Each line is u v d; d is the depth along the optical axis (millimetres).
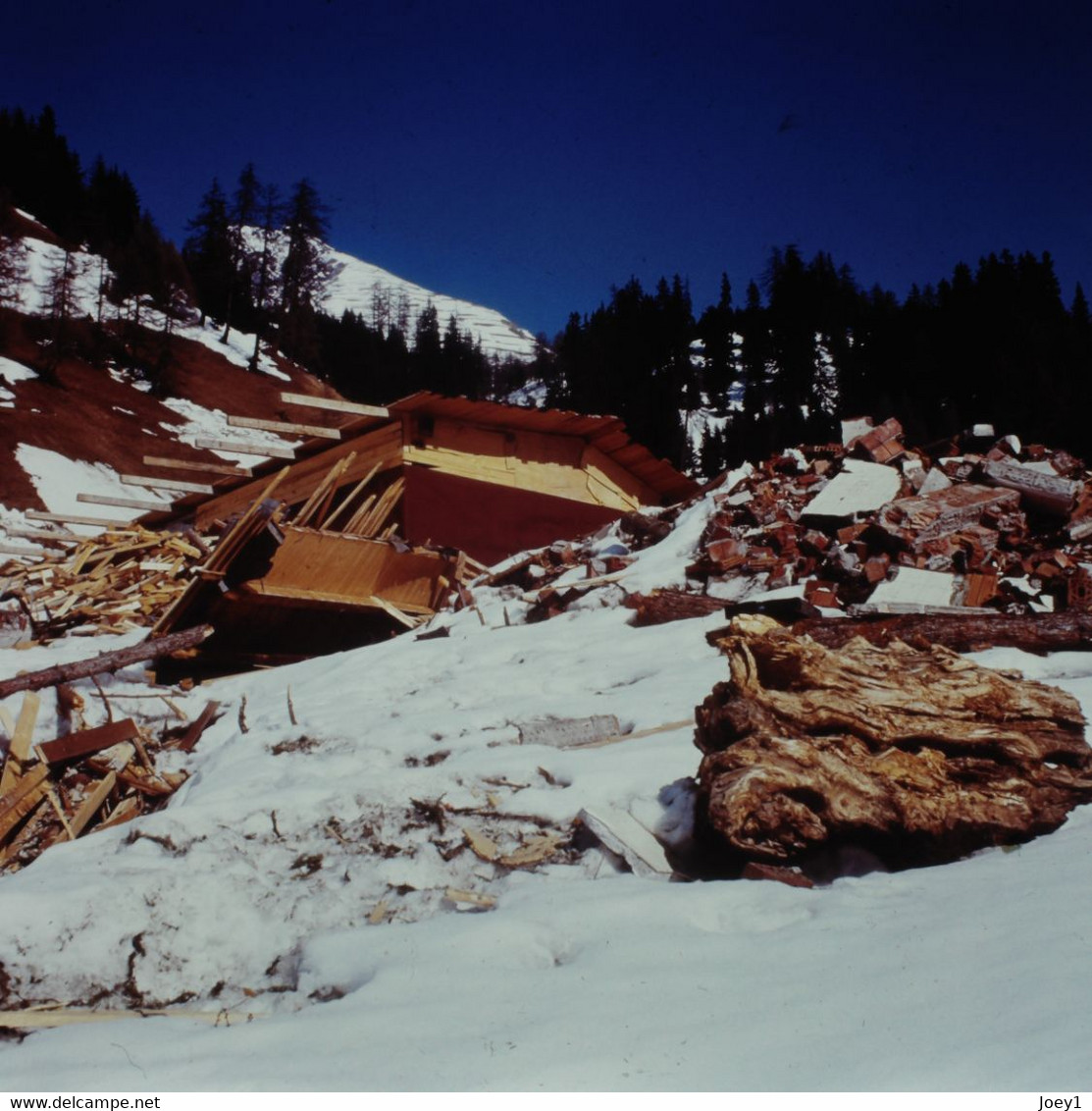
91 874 7223
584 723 9500
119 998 6371
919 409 75875
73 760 10891
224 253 88125
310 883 7391
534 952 5719
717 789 6691
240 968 6656
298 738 10664
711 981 4836
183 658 15688
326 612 16781
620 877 6906
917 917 5262
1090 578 12625
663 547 16281
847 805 6527
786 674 7422
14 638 18094
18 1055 5180
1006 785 6777
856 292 117188
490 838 7695
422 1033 4699
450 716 10344
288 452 19391
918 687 7262
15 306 65375
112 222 102812
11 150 95688
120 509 42719
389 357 111375
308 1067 4477
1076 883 5293
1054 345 72375
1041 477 14938
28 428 46469
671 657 11805
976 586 12953
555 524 20969
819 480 16922
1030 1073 3410
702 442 92438
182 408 61906
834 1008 4312
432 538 19781
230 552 14875
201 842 7828
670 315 112250
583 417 20188
